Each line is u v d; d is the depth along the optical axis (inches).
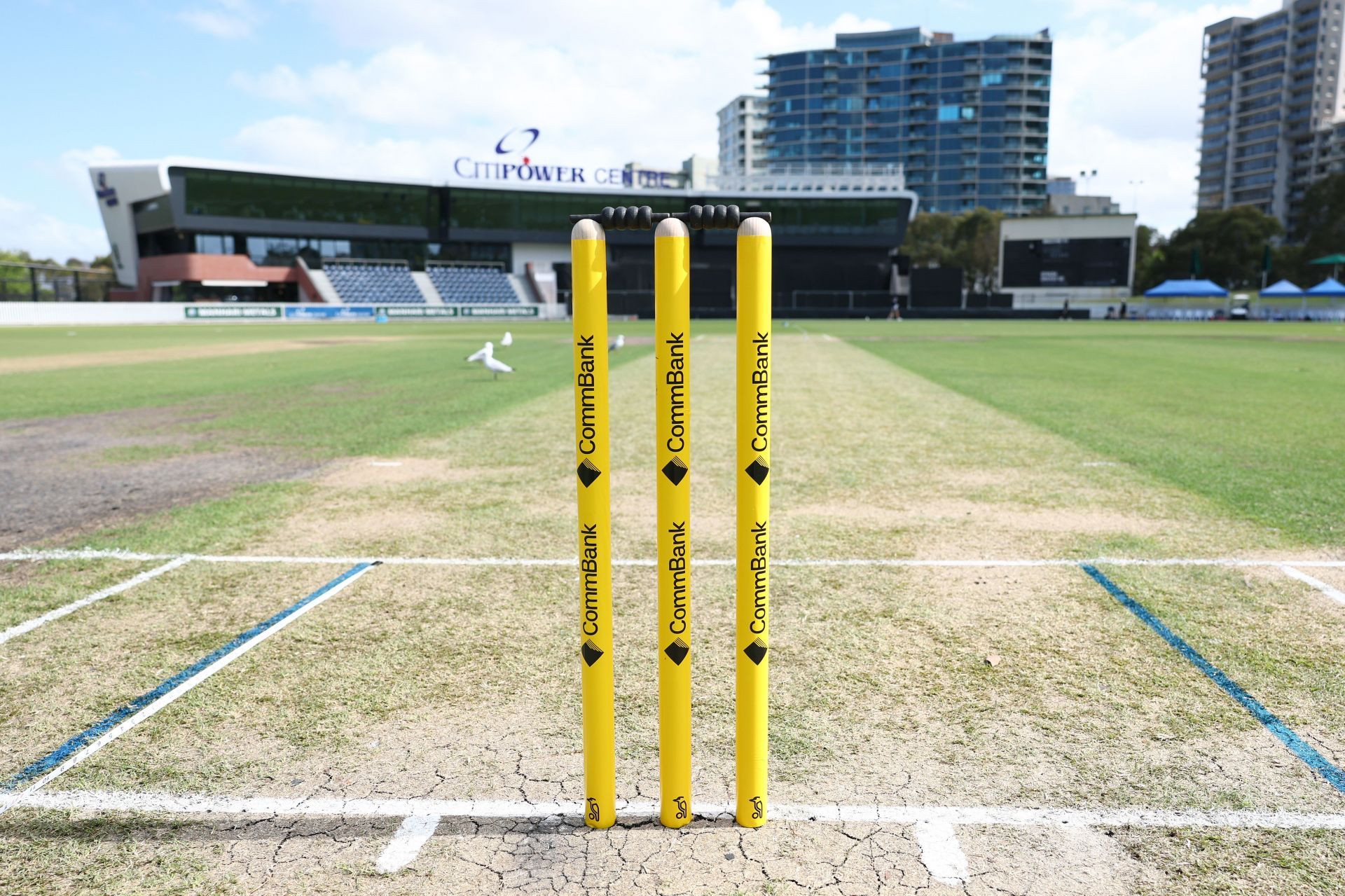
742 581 92.8
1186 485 287.9
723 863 95.3
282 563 208.5
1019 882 91.9
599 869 94.7
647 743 122.7
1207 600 178.9
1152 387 600.7
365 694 138.6
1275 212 5172.2
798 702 134.3
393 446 371.9
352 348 1130.7
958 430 409.1
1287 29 5004.9
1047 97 5374.0
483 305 2664.9
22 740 124.3
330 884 92.7
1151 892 90.0
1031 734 123.8
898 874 93.4
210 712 132.2
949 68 5369.1
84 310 2240.4
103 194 2662.4
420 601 181.5
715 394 559.5
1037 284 2672.2
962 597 181.9
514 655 153.5
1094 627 164.6
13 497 279.9
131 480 305.9
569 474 312.7
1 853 98.5
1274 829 100.9
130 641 160.7
